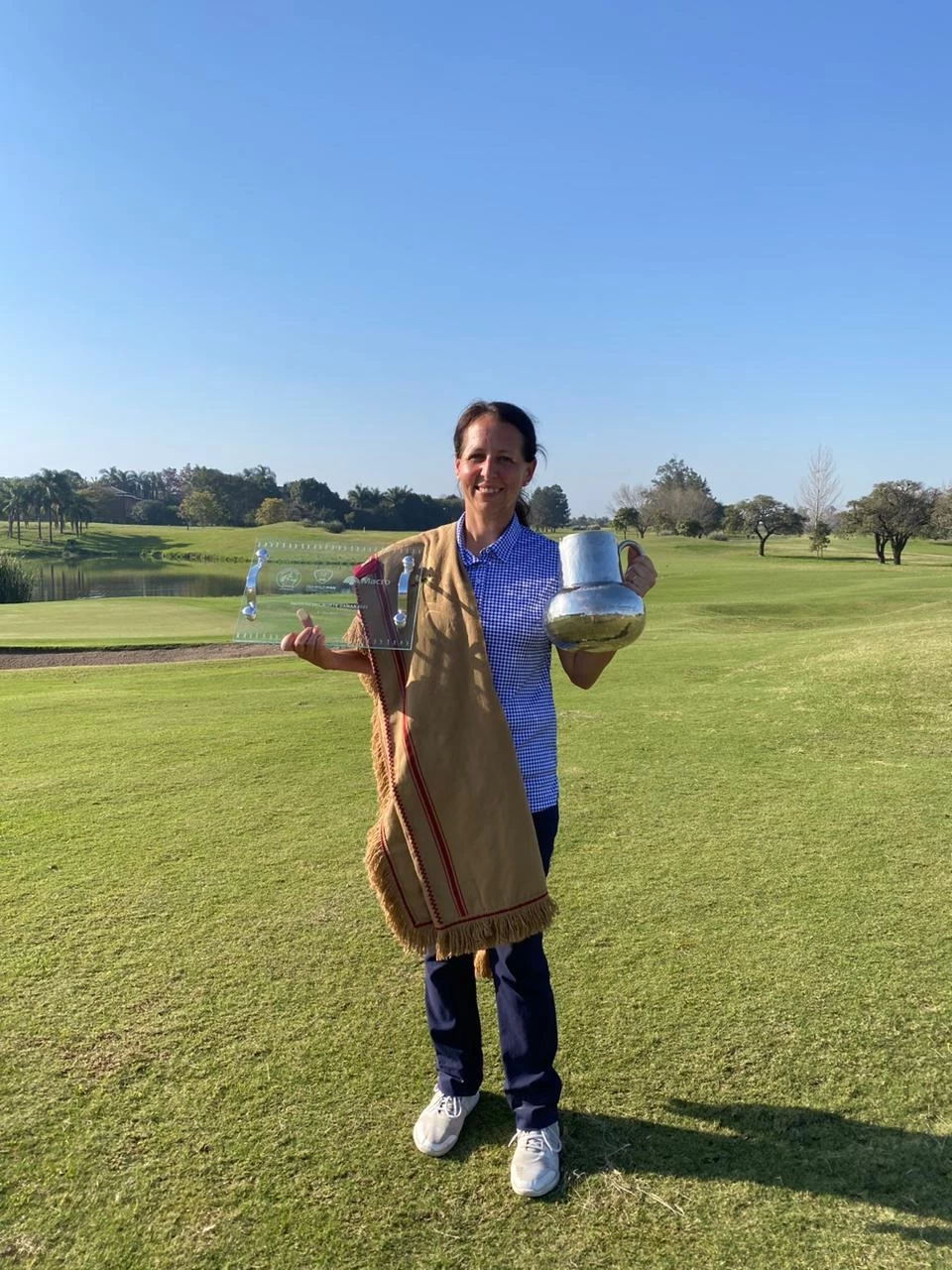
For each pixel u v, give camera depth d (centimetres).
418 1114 239
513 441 226
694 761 595
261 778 583
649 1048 265
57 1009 291
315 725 762
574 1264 190
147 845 451
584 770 574
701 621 1973
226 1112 240
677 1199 209
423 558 230
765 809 488
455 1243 196
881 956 316
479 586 226
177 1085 251
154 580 5575
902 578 3309
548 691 238
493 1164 223
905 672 841
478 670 220
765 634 1452
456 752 221
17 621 2283
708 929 340
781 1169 217
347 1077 255
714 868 402
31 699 978
